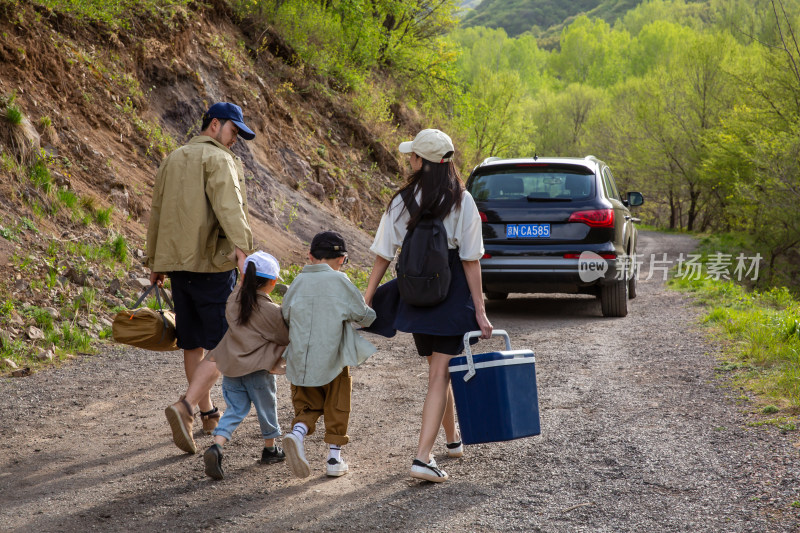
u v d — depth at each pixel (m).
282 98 14.66
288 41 16.20
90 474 3.40
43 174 7.80
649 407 4.46
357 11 18.50
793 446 3.55
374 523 2.82
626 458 3.55
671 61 40.69
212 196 3.72
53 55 9.35
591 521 2.80
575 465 3.48
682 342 6.55
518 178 8.06
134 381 5.20
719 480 3.20
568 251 7.67
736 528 2.70
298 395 3.35
